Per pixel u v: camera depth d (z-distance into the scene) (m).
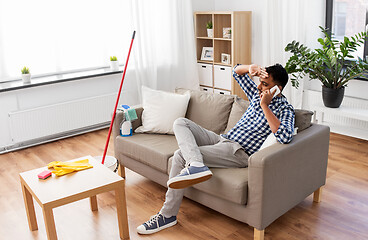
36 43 4.06
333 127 3.99
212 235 2.36
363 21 4.05
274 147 2.20
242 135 2.49
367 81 3.90
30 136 3.96
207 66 5.10
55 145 4.04
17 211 2.73
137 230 2.39
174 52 5.00
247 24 4.74
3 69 3.91
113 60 4.46
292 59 3.78
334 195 2.80
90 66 4.50
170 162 2.56
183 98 3.02
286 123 2.29
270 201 2.16
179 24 4.93
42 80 3.99
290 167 2.25
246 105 2.75
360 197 2.76
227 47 5.09
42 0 3.99
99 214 2.65
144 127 3.07
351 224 2.44
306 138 2.35
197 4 5.11
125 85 4.62
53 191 2.12
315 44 4.40
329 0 4.24
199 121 2.97
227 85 4.89
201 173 2.21
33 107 3.98
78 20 4.28
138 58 4.63
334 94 3.79
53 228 2.06
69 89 4.20
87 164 2.47
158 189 2.99
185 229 2.43
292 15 4.30
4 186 3.12
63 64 4.30
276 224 2.46
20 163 3.60
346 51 3.62
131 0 4.42
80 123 4.30
